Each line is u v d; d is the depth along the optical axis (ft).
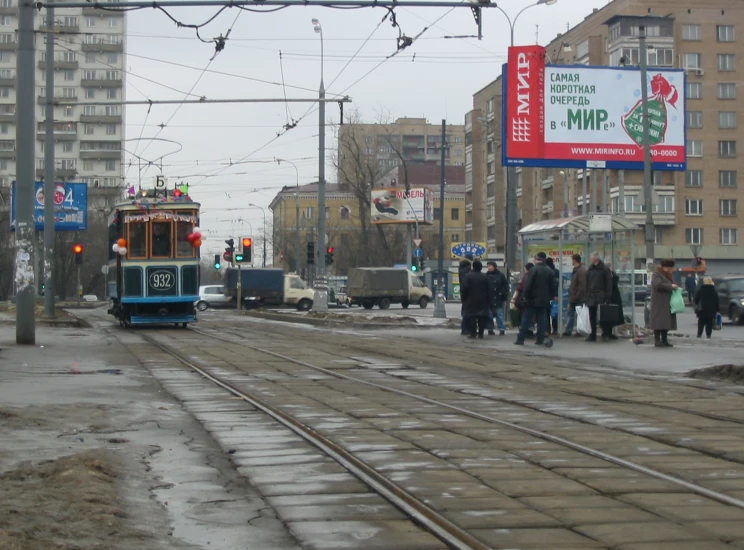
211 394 44.88
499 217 279.08
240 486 25.05
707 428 33.68
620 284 83.76
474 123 300.20
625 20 230.27
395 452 29.32
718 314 95.35
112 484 24.58
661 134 113.80
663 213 237.45
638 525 20.31
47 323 109.19
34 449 29.71
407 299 200.03
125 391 45.83
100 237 307.37
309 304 209.05
